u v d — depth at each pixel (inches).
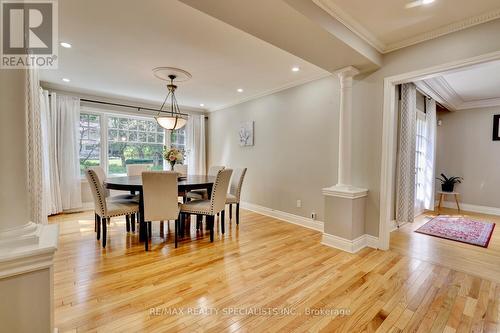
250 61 126.8
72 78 155.6
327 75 142.8
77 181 182.1
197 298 74.7
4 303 39.0
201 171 249.4
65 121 176.1
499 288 82.1
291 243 123.6
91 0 77.5
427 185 200.2
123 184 119.0
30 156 61.0
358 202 116.0
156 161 230.1
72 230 138.6
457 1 78.7
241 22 77.9
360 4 81.2
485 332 61.3
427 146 197.5
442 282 85.7
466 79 154.7
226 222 163.2
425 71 100.7
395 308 70.9
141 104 216.4
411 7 82.7
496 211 198.8
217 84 165.0
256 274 90.4
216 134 243.6
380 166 116.1
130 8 82.0
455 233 143.1
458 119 218.2
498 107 198.7
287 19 75.9
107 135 202.4
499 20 83.5
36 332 41.7
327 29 82.7
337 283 84.5
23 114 42.4
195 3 68.2
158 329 61.1
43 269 42.0
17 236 40.3
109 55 119.6
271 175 180.7
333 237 119.3
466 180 214.4
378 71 116.0
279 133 173.9
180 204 129.0
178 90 181.6
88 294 75.7
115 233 134.3
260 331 61.1
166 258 103.1
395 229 150.8
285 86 166.4
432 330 62.0
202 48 112.0
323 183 145.7
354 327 62.7
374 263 100.8
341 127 122.1
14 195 40.7
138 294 76.3
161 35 100.3
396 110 146.3
